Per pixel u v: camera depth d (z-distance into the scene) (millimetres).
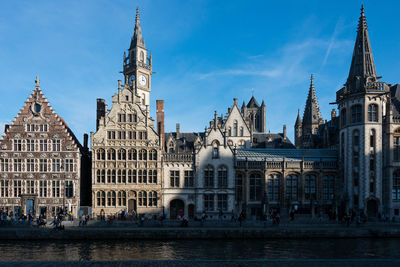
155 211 63344
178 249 41875
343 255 38781
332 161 67750
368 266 26875
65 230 47406
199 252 40312
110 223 52188
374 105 64438
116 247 43094
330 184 67625
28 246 43688
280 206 66125
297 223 54125
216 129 65938
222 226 52375
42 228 49188
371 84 64062
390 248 42406
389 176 63031
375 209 62750
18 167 62250
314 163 67312
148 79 95500
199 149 65188
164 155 64812
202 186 64625
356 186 64188
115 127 64500
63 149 62906
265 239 47812
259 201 66562
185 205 64188
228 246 43500
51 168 62500
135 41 93000
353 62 69688
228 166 65312
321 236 48594
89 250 41500
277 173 67438
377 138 63656
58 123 63281
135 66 91312
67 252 40469
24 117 63156
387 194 63094
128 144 64250
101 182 63250
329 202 66500
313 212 60625
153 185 63844
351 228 50312
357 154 64438
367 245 44125
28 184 62031
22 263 27609
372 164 63375
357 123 64625
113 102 65000
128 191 63438
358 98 65000
